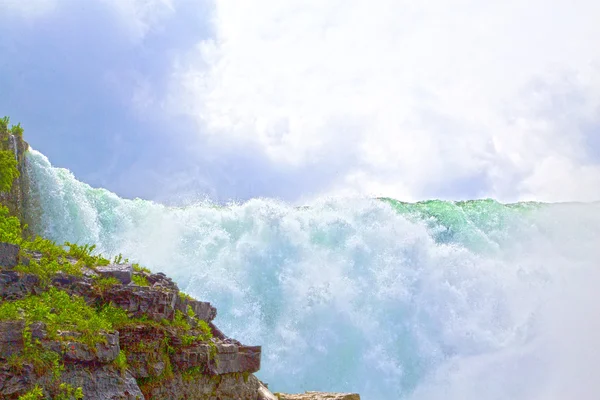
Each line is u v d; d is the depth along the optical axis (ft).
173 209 139.44
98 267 59.21
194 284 132.67
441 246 144.87
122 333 54.39
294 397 78.18
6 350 45.65
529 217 156.56
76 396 47.32
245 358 64.13
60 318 49.70
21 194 83.15
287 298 134.10
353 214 145.48
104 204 132.16
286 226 140.77
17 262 52.44
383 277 138.82
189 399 57.88
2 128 76.84
